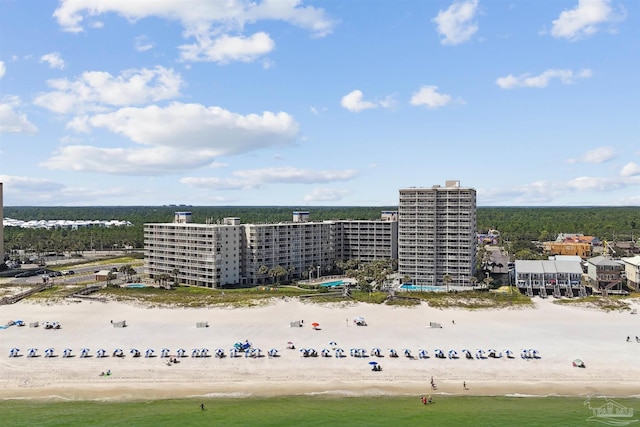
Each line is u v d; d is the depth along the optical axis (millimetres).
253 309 171875
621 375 118000
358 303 178000
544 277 199625
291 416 99625
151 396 109188
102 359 127500
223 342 139250
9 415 99875
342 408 103188
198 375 119000
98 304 179500
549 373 119125
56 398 108062
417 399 107438
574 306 173125
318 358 127750
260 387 113438
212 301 181125
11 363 125438
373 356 129000
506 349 132500
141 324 156875
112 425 95812
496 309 170625
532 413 100500
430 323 154375
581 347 133875
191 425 96000
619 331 147000
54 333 148000
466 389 112125
